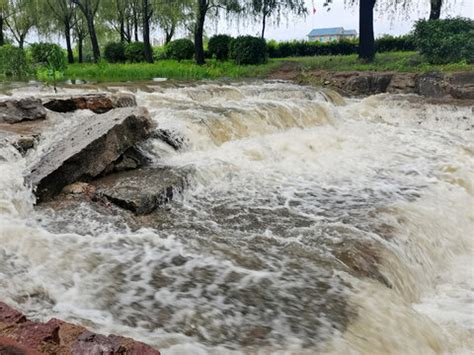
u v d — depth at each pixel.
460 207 6.89
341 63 22.41
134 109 7.45
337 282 4.17
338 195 6.66
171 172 6.54
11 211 5.04
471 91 14.84
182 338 3.34
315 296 3.95
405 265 4.89
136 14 31.45
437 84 15.80
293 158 8.48
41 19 32.06
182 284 4.00
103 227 5.02
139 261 4.32
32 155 6.58
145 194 5.62
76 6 32.25
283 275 4.23
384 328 3.70
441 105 13.88
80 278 3.98
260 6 26.17
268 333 3.47
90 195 5.75
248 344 3.35
